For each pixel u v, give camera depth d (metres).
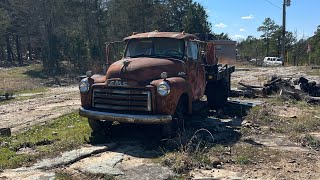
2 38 50.84
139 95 7.89
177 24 53.12
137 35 9.72
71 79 30.81
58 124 10.73
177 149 7.58
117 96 8.05
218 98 12.16
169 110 7.89
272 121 10.27
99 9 41.75
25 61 58.47
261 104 12.77
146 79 8.03
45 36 38.16
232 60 14.31
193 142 8.10
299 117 10.66
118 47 11.23
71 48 40.88
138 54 9.43
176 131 8.35
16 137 9.14
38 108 14.49
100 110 8.23
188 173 6.39
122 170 6.55
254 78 23.33
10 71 37.41
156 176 6.26
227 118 10.89
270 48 71.00
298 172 6.44
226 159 7.08
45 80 29.86
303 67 33.16
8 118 12.42
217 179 6.13
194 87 9.65
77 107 14.30
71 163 6.95
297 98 13.70
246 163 6.88
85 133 9.09
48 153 7.45
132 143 8.27
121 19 39.72
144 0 39.56
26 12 38.84
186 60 9.16
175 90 7.96
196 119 10.62
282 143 8.21
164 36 9.29
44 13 37.50
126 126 9.63
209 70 11.18
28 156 7.26
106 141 8.36
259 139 8.54
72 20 40.47
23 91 22.44
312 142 8.09
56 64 38.31
